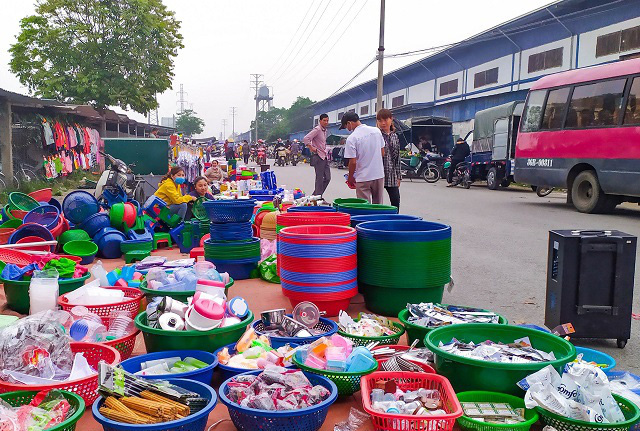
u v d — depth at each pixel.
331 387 3.12
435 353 3.42
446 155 30.70
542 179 14.60
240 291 5.98
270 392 2.99
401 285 4.94
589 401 2.96
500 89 30.55
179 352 3.64
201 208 8.35
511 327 3.84
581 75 13.42
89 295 4.55
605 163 12.34
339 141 42.75
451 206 14.73
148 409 2.80
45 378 3.34
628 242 4.45
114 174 9.60
